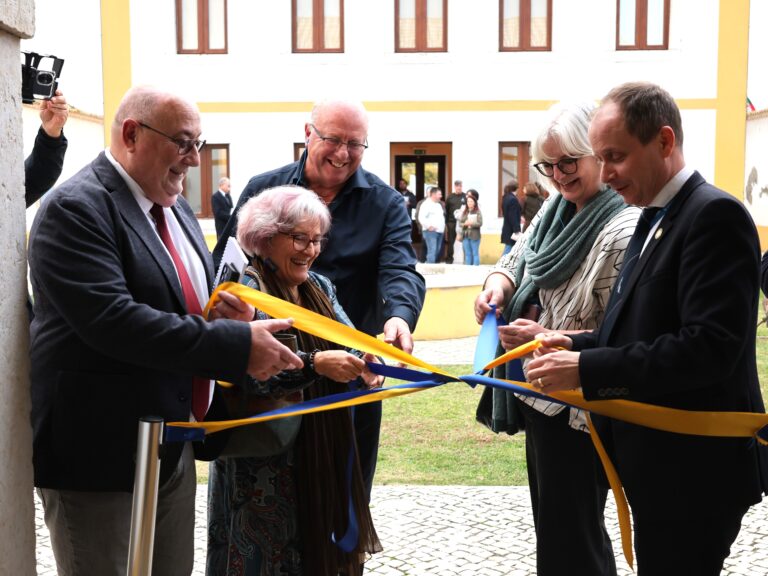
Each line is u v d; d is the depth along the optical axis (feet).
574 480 9.55
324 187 10.96
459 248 57.77
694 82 56.95
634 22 57.31
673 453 7.50
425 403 21.66
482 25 57.77
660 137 7.45
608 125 7.52
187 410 7.95
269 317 8.59
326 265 10.83
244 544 8.66
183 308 7.89
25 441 7.47
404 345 9.61
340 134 10.50
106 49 57.52
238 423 7.64
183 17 57.82
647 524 7.69
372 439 10.68
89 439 7.50
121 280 7.31
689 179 7.52
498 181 58.85
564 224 9.76
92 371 7.52
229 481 8.85
